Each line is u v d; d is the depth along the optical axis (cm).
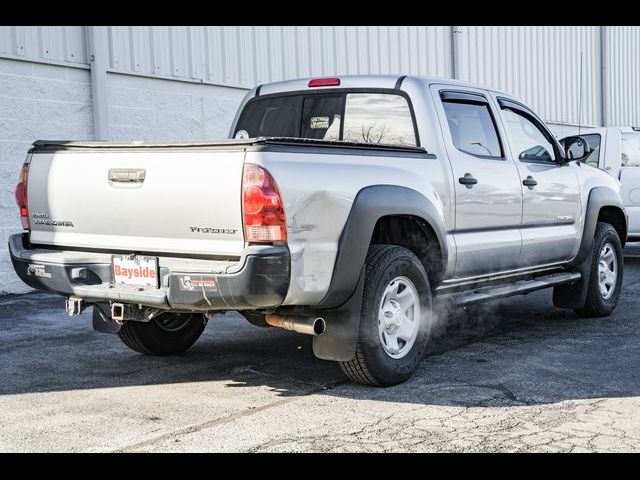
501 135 637
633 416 455
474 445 410
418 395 500
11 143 903
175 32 1059
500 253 619
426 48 1484
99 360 603
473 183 587
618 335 674
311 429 438
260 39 1166
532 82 1805
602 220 791
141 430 440
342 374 554
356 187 490
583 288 729
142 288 476
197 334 622
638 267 1116
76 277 495
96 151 491
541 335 675
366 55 1342
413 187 532
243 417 461
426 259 564
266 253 438
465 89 617
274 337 678
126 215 480
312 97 624
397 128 582
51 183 512
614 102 2128
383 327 513
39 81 924
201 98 1098
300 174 456
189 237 461
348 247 480
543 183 666
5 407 486
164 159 463
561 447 407
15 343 661
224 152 446
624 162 1110
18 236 539
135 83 1021
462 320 743
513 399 489
